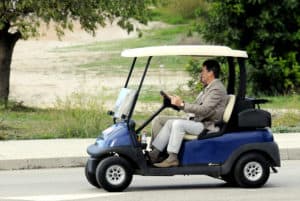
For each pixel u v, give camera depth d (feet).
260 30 193.57
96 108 138.72
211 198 78.38
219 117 84.07
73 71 249.75
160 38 327.47
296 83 194.80
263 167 84.28
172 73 236.84
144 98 185.16
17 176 97.55
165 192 82.99
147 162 82.48
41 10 157.48
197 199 77.97
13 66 264.93
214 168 83.05
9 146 116.47
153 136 84.07
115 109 85.05
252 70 193.88
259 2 191.11
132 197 79.56
